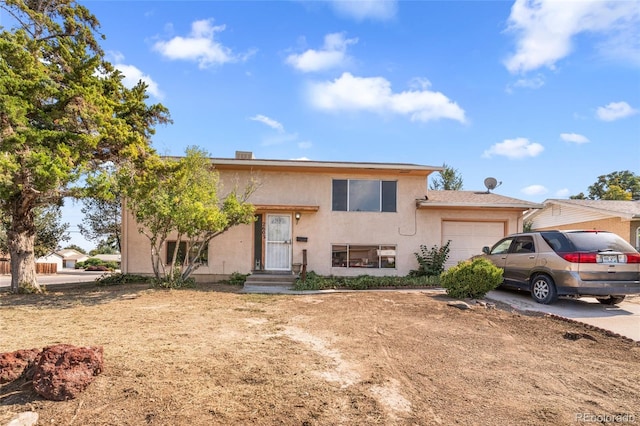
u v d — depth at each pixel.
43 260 38.81
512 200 13.90
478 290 8.56
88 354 3.43
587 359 4.57
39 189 8.82
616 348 5.02
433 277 12.09
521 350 4.89
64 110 9.45
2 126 8.23
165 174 10.31
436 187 25.55
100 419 2.74
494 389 3.61
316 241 13.37
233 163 12.85
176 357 4.23
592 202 18.25
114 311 7.21
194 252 13.08
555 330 5.88
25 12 10.65
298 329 5.86
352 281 11.62
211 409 2.97
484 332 5.75
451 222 13.72
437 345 5.06
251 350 4.64
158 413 2.87
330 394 3.37
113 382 3.38
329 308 7.64
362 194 13.63
